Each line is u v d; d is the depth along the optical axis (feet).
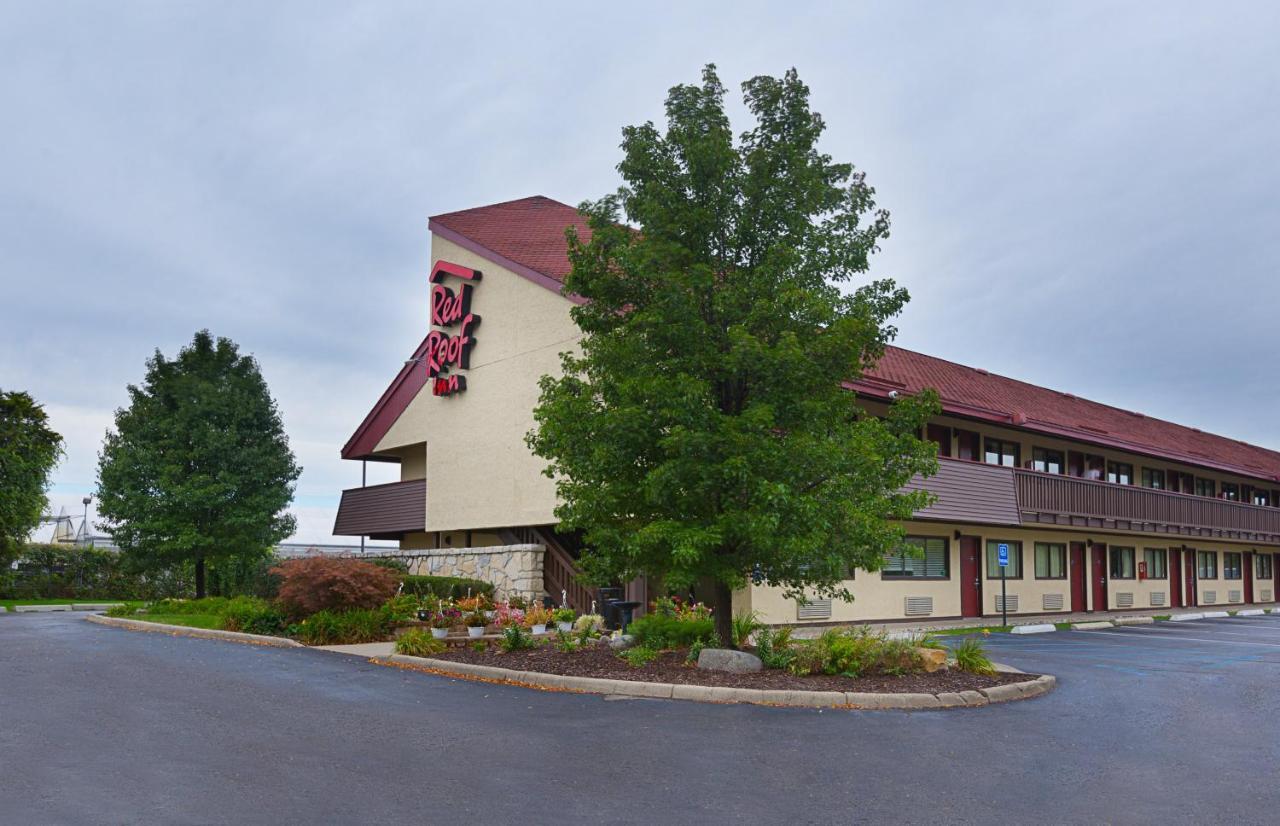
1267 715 33.71
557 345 72.90
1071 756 26.66
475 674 40.70
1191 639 64.28
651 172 42.32
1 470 105.29
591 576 43.70
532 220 90.74
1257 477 123.85
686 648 45.78
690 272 40.22
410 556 80.12
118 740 26.61
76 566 116.57
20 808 20.10
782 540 38.01
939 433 81.30
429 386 89.30
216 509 97.40
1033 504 80.53
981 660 41.29
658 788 22.68
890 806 21.59
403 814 20.30
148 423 96.43
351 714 31.22
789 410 39.78
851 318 39.04
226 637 54.75
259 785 22.29
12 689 34.83
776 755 26.17
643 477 41.22
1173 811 21.49
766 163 41.55
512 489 76.64
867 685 36.42
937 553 81.35
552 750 26.40
